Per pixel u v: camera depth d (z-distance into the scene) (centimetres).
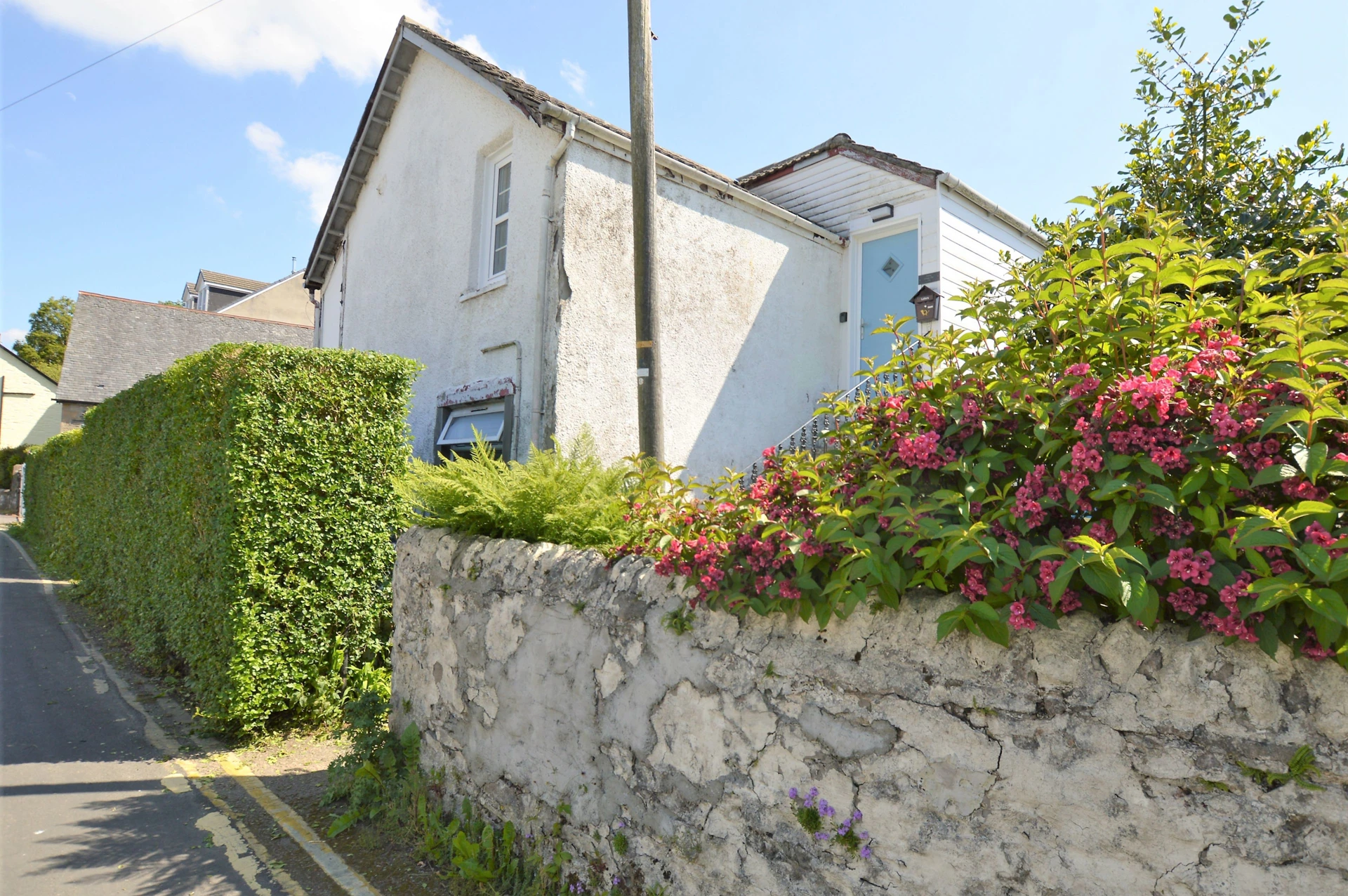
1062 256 235
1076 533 206
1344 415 161
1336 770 164
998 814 210
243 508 559
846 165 1030
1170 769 184
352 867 386
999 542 203
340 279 1284
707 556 279
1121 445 194
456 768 423
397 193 1060
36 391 3803
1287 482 179
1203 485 180
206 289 3912
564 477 423
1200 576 176
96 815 448
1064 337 235
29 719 614
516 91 732
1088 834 194
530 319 739
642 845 305
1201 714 180
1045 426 209
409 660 484
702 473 810
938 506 213
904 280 973
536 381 706
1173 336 209
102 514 1013
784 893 254
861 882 236
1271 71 407
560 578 359
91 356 2872
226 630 564
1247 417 180
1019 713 207
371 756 475
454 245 898
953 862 217
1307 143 377
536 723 365
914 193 957
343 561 605
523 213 771
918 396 247
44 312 6094
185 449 663
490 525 440
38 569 1431
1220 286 359
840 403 281
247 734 580
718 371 835
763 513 272
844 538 225
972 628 205
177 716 631
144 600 775
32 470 1930
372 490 621
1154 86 445
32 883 372
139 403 844
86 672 750
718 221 848
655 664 305
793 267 949
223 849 409
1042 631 205
